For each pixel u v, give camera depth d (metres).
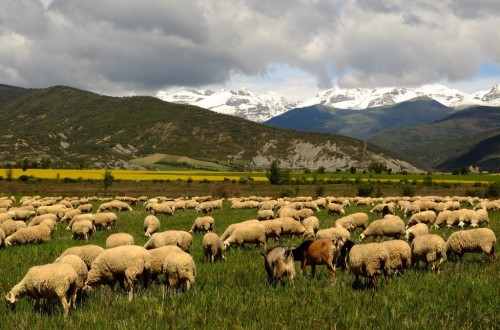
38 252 22.05
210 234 19.98
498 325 10.56
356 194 84.88
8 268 18.23
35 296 13.14
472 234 18.28
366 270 14.40
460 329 10.42
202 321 11.35
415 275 15.68
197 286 14.81
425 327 10.55
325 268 17.98
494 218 35.12
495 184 69.69
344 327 10.85
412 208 38.28
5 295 13.86
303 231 25.56
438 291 13.55
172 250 16.09
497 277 14.96
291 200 55.53
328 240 16.30
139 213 45.31
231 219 38.16
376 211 42.72
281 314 11.70
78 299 14.11
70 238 27.58
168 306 12.59
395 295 13.21
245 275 16.73
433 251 16.88
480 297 12.62
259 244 24.47
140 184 108.25
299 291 14.12
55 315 12.33
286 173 111.56
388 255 14.46
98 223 31.80
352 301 12.73
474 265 17.39
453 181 119.06
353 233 28.34
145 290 14.70
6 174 113.19
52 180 111.75
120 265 14.62
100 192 88.88
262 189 97.56
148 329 10.85
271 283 15.61
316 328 10.75
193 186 103.81
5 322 11.97
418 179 123.62
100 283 14.93
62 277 12.82
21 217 36.69
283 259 15.59
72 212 37.44
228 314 11.85
